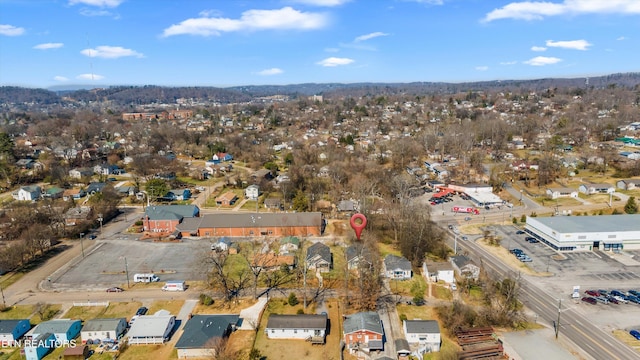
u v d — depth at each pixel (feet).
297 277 236.63
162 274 242.78
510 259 262.88
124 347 173.06
